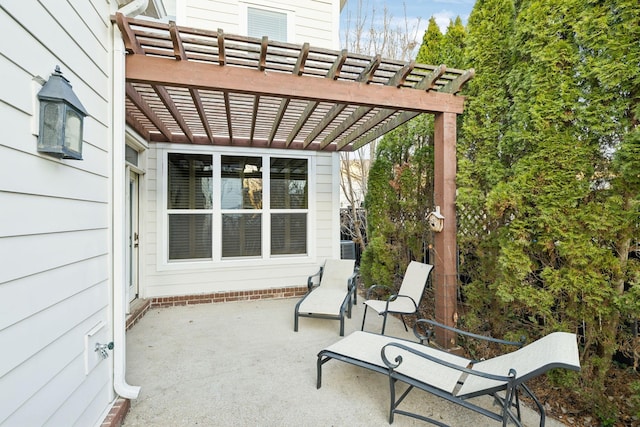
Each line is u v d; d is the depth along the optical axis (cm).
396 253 500
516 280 276
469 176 332
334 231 615
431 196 422
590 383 236
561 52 242
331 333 398
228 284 550
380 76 323
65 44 171
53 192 158
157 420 226
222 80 284
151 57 269
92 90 207
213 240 544
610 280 229
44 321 150
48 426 151
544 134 255
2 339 122
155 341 370
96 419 204
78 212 185
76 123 162
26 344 136
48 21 153
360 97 316
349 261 519
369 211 566
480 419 230
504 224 304
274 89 296
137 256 501
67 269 172
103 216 221
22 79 134
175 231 530
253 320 446
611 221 219
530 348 204
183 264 524
